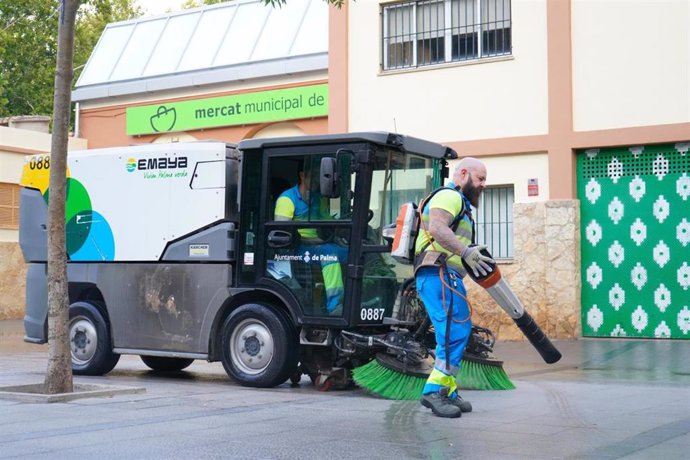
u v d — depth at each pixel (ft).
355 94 58.34
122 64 73.31
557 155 51.42
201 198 32.83
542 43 52.13
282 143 31.14
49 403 26.71
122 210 34.47
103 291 34.76
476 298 53.21
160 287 33.50
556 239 51.13
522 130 52.65
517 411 25.18
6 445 19.92
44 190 36.91
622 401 27.35
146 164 34.01
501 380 30.17
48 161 36.86
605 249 50.67
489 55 54.49
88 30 138.41
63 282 28.78
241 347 31.76
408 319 31.32
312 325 30.27
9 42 119.14
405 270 31.68
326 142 30.48
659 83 48.88
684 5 48.24
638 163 49.93
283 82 64.28
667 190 49.08
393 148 30.99
